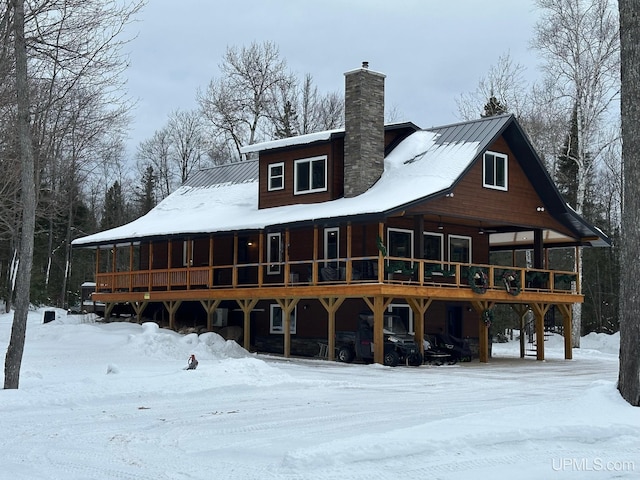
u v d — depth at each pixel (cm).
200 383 1694
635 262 1352
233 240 3284
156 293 3256
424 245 2981
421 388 1828
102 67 1925
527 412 1256
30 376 1792
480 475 905
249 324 2931
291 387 1788
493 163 2888
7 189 2338
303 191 3000
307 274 2980
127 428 1226
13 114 2081
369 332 2583
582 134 3716
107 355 2409
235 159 5734
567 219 3092
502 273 2870
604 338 4222
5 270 4847
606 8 3662
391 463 948
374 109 2884
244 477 889
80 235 5653
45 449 1061
